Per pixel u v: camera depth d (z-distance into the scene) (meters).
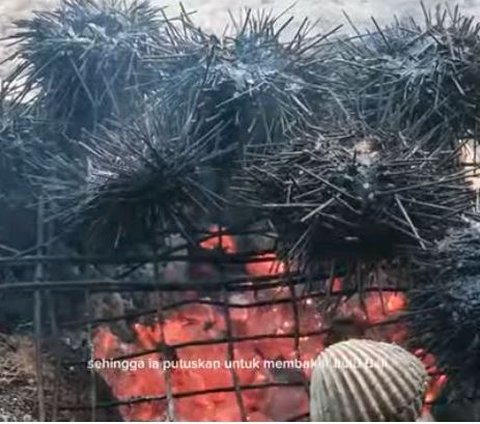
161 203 0.95
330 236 0.88
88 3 1.11
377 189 0.87
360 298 0.96
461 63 0.99
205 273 1.05
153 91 1.05
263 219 0.98
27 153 1.05
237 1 1.73
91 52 1.05
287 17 1.69
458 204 0.91
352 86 1.03
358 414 0.79
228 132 1.00
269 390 0.99
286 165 0.91
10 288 0.97
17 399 0.93
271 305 1.00
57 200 1.00
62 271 1.02
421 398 0.82
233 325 1.03
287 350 1.02
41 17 1.12
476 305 0.85
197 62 1.02
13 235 1.06
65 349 0.99
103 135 1.06
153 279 1.01
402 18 1.49
